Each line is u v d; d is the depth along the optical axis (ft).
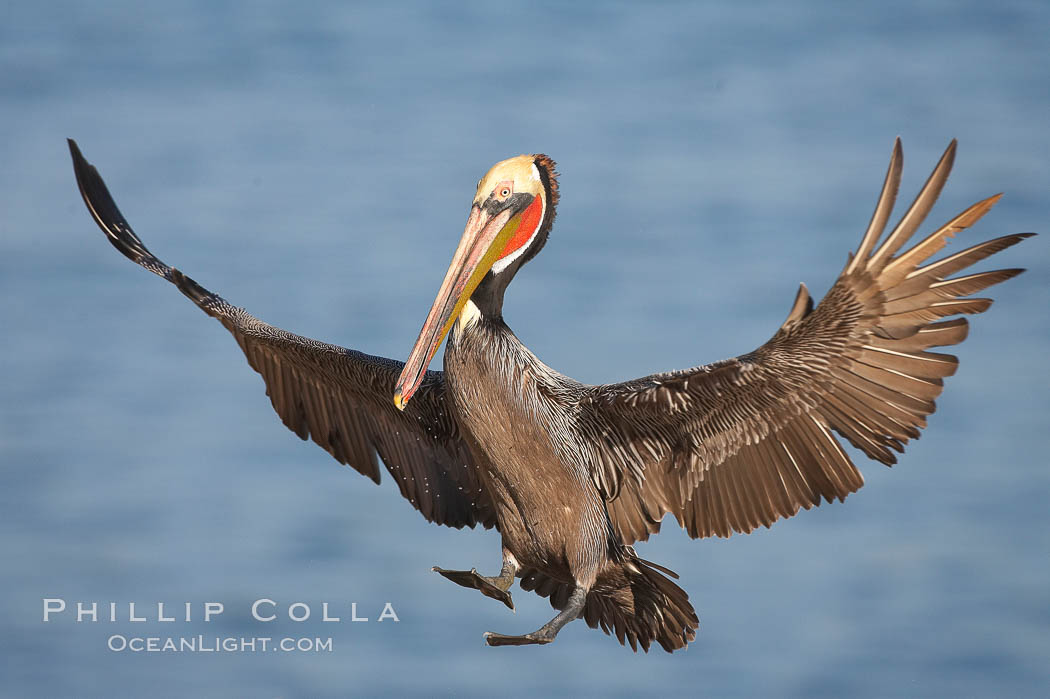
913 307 34.86
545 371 40.37
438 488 44.01
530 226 39.73
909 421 36.04
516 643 37.04
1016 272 34.01
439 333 38.27
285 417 44.86
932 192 34.19
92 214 45.88
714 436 38.81
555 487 39.27
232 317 43.83
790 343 36.35
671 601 40.32
